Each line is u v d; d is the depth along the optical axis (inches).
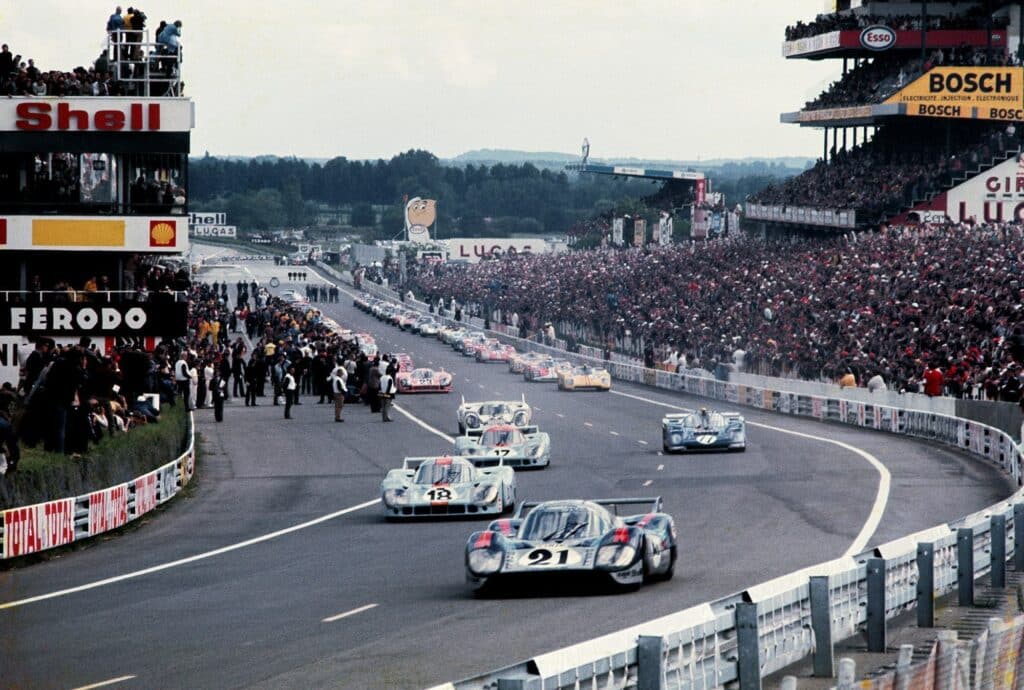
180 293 4269.2
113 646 1316.4
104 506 2213.3
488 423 3870.6
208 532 2241.6
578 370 5994.1
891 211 7214.6
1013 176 7150.6
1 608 1572.3
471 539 1534.2
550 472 2977.4
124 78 4097.0
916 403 3887.8
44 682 1163.9
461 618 1378.0
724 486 2610.7
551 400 5403.5
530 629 1301.7
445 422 4409.5
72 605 1578.5
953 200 7170.3
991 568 1456.7
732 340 5826.8
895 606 1230.3
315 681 1123.9
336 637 1314.0
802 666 1123.3
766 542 1859.0
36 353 2955.2
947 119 7509.8
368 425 4303.6
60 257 4210.1
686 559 1722.4
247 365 5142.7
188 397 4480.8
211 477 3093.0
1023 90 7391.7
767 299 6087.6
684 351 6304.1
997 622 884.0
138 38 4133.9
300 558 1910.7
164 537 2196.1
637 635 868.6
